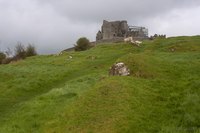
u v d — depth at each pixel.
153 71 37.81
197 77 36.75
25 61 74.56
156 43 83.19
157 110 27.77
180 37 88.69
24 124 30.03
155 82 34.53
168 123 25.48
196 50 64.88
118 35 133.38
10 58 92.25
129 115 26.23
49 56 83.56
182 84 34.53
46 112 32.19
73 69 60.22
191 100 28.42
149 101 29.39
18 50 95.38
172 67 41.41
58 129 26.77
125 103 28.12
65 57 76.88
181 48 67.62
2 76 54.69
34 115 31.98
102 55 76.19
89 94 30.92
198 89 32.03
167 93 31.78
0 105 38.97
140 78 35.38
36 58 81.12
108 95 29.84
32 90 46.28
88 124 26.06
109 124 25.31
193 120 25.05
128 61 38.66
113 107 27.69
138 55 41.75
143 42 95.38
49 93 38.59
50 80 51.53
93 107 28.41
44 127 28.16
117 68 37.78
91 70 57.66
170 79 36.72
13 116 33.03
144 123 25.44
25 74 55.84
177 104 28.80
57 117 29.39
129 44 90.81
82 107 28.89
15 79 51.75
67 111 29.42
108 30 134.12
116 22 136.50
